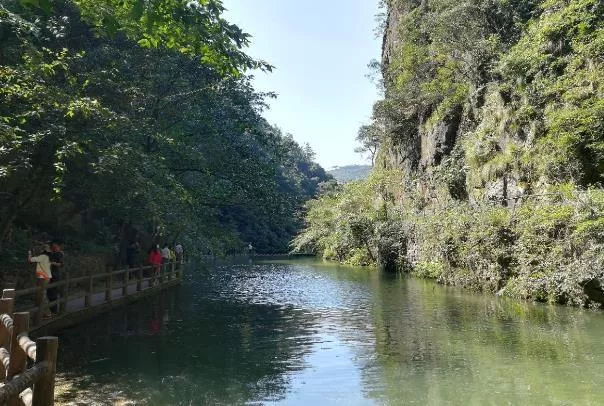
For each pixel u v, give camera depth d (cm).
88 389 661
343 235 3198
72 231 1773
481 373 711
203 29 703
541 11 1844
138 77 1566
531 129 1564
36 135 965
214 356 835
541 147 1490
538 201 1409
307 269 2989
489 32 1995
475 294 1532
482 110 1966
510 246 1440
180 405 601
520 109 1620
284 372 739
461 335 956
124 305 1443
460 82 2238
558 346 845
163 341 955
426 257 2175
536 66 1581
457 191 2047
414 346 883
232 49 754
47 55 1288
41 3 544
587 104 1367
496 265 1472
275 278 2398
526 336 924
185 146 1855
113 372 741
